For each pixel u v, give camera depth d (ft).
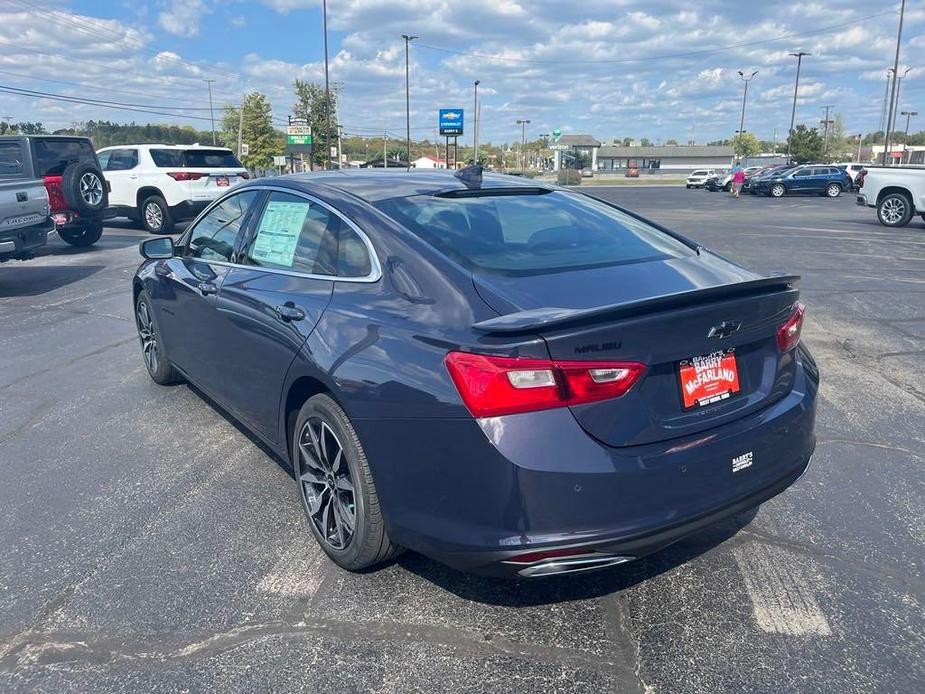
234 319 12.53
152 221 54.13
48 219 33.14
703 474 8.54
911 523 11.69
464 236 10.43
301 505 12.23
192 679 8.27
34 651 8.75
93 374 19.53
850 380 18.93
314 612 9.46
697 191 156.15
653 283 9.68
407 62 172.86
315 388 10.71
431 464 8.49
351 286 10.32
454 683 8.22
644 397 8.34
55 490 12.87
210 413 16.57
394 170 13.57
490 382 7.89
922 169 59.06
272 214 12.82
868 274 35.42
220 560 10.67
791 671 8.43
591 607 9.60
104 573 10.34
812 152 226.79
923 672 8.40
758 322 9.30
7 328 24.76
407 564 10.59
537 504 7.85
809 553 10.86
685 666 8.52
